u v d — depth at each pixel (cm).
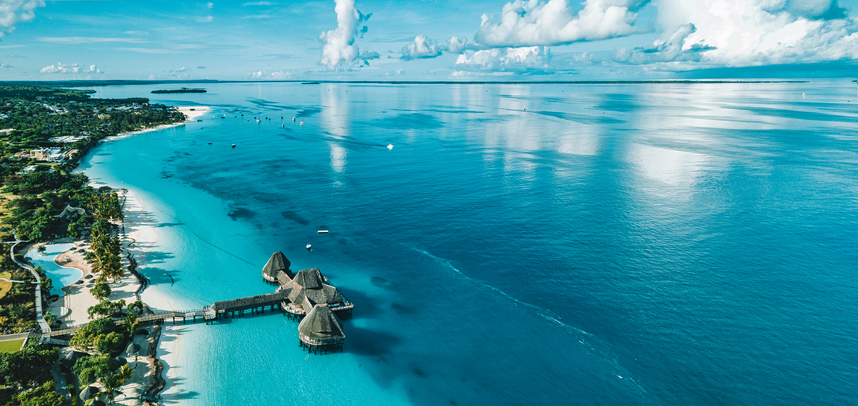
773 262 9444
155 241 11081
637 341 7069
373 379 6550
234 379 6456
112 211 11812
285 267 9250
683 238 10744
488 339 7338
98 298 7931
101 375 5722
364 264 9912
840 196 13612
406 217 12650
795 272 9006
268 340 7400
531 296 8450
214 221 12519
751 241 10488
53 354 6162
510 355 6950
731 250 10044
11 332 6762
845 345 6831
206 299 8506
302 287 8275
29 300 7706
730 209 12669
